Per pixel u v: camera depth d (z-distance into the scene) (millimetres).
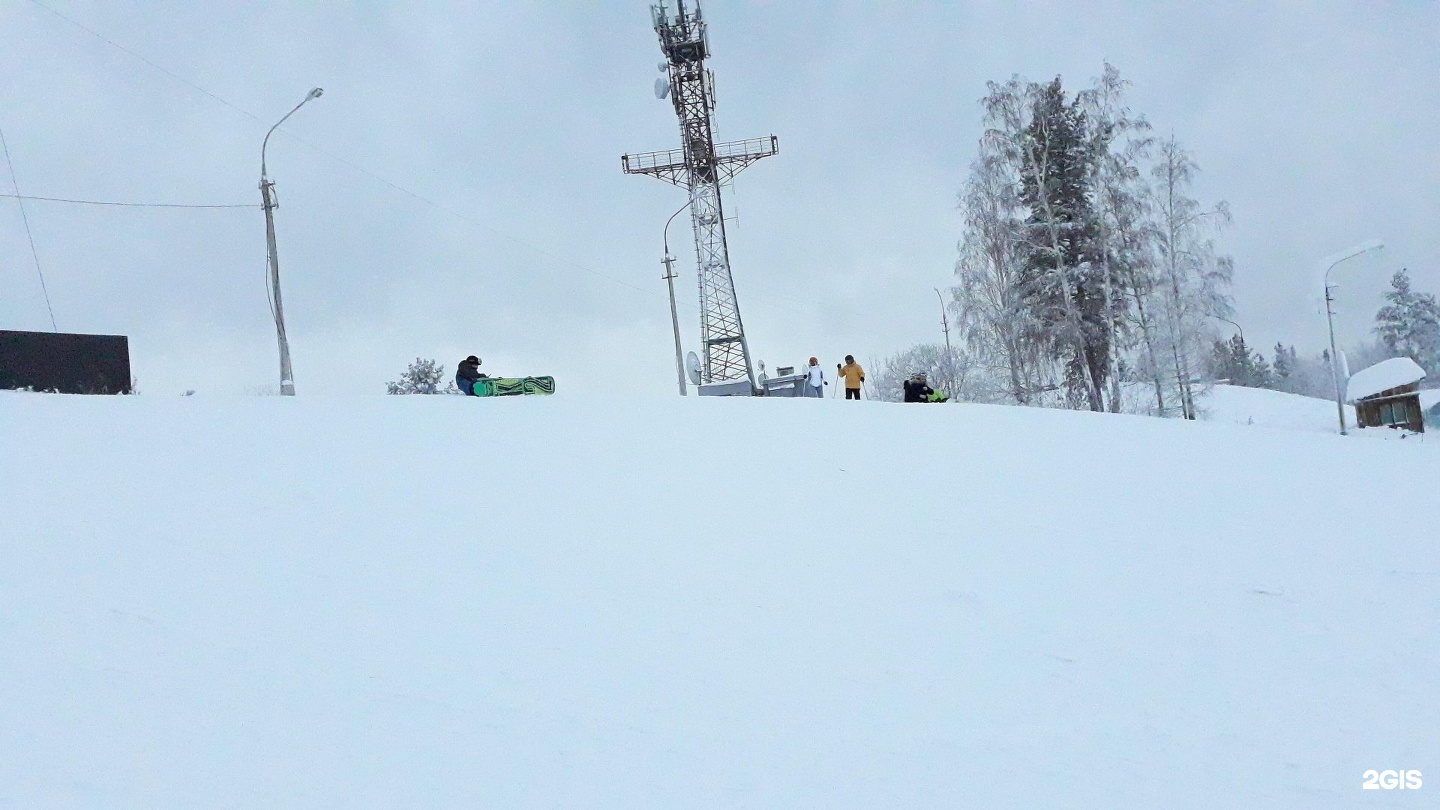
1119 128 40656
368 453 13141
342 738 5719
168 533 9172
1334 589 10641
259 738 5582
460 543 9922
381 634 7438
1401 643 9125
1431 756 6840
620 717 6516
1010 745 6684
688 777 5777
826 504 12672
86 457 11469
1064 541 11750
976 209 42656
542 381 25875
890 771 6113
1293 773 6527
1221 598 10156
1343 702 7762
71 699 5723
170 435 13023
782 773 5957
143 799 4762
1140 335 40719
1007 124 42438
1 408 13625
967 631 8844
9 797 4590
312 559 8945
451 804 5160
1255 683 8070
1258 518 13383
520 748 5898
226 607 7578
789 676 7543
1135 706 7504
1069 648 8609
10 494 9766
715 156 41469
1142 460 16641
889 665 7938
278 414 15188
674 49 41188
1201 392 41469
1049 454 16641
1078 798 5965
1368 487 15789
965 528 12031
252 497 10625
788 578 9867
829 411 19844
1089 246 41344
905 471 14758
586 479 12930
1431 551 12281
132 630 6898
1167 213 39594
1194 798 6098
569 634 7914
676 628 8305
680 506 12070
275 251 25797
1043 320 40719
